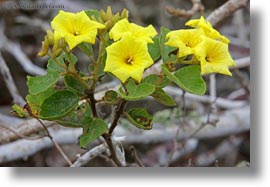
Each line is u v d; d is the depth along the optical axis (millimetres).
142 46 520
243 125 965
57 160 947
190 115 953
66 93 548
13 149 883
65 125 560
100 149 694
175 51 553
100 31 531
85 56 1047
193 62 539
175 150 856
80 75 561
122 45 518
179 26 1072
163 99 556
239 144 1022
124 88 542
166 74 524
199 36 535
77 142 902
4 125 794
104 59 548
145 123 576
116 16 538
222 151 1016
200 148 1020
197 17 1040
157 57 562
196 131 866
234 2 835
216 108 942
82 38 515
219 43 534
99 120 560
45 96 576
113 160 656
